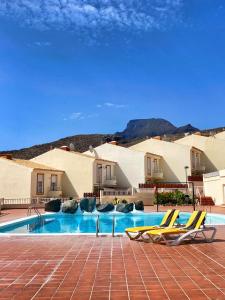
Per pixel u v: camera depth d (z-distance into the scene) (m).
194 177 44.38
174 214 12.75
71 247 10.07
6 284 6.30
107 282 6.36
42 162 44.25
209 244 10.54
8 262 8.09
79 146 109.81
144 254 8.97
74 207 25.27
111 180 44.44
